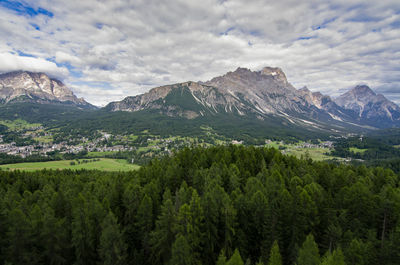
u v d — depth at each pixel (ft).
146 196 177.88
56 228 148.36
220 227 169.58
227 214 162.30
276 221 161.58
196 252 146.41
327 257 122.72
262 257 156.46
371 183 247.29
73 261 154.20
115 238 146.61
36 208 157.69
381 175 272.51
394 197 178.81
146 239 166.81
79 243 149.48
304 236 159.63
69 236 158.20
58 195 205.67
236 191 198.29
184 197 185.57
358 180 248.11
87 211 165.37
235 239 164.86
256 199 174.40
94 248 156.66
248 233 170.40
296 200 168.14
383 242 151.23
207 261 154.71
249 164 296.30
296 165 299.58
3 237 145.07
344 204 189.57
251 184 211.00
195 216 156.97
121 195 220.84
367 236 157.79
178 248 134.31
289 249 157.17
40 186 309.22
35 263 140.05
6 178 353.51
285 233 164.66
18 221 135.95
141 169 314.55
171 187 248.93
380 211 170.71
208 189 203.00
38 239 147.54
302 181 220.43
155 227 180.14
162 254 158.61
